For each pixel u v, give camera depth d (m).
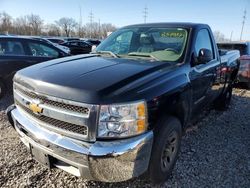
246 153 3.88
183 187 2.98
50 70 2.85
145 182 3.02
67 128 2.44
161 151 2.73
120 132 2.33
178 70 3.10
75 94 2.35
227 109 6.14
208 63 4.03
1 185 2.91
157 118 2.62
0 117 4.94
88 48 23.75
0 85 6.16
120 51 3.86
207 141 4.24
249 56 8.08
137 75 2.68
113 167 2.34
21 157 3.48
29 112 2.81
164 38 3.73
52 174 3.13
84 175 2.42
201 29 3.98
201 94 3.83
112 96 2.31
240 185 3.07
